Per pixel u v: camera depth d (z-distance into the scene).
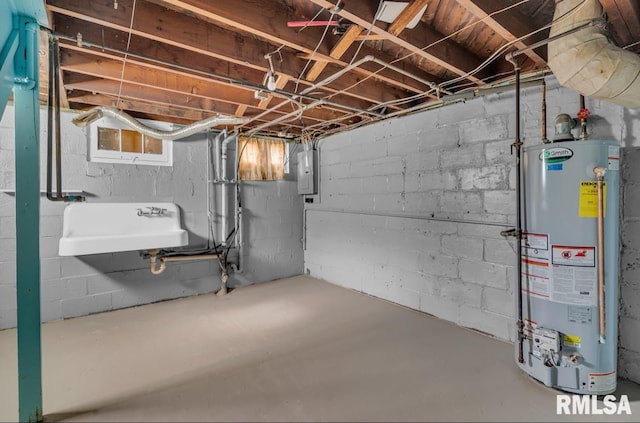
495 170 2.54
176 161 3.61
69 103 2.97
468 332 2.69
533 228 1.92
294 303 3.46
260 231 4.27
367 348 2.42
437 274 3.00
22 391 1.62
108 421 1.67
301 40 1.83
